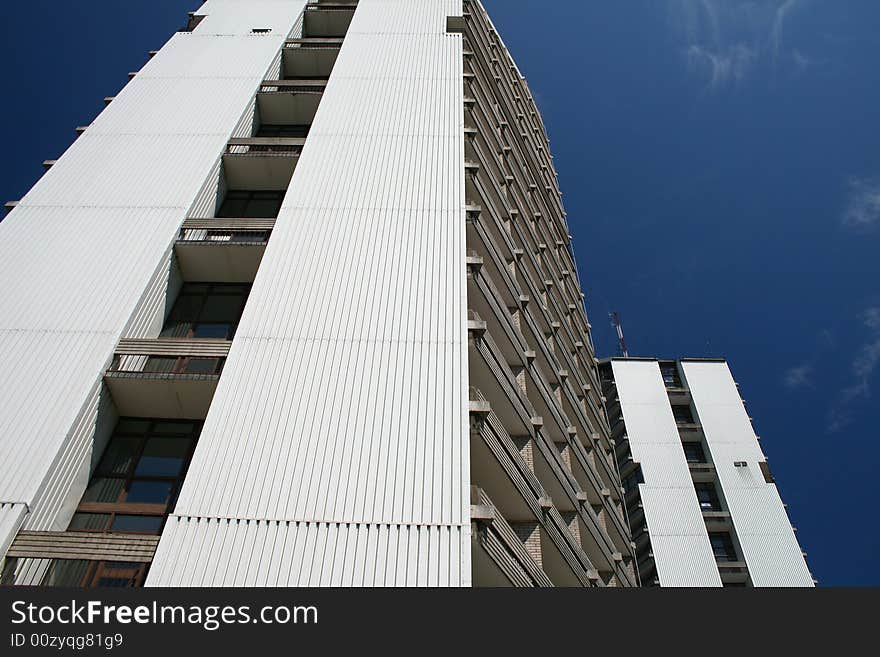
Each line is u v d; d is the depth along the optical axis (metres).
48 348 15.07
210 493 12.28
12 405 13.84
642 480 49.34
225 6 32.09
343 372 14.48
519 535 19.45
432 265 17.05
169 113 23.34
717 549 46.25
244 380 14.24
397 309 15.91
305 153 20.88
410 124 22.36
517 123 44.56
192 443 15.58
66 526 13.34
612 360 59.38
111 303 16.30
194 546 11.52
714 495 49.59
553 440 28.55
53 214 18.64
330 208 18.78
